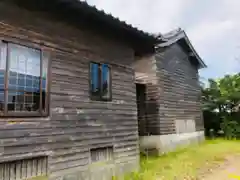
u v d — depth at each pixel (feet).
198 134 52.37
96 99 22.76
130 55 28.14
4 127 15.81
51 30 19.79
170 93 43.86
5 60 16.46
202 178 25.57
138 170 26.50
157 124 39.65
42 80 18.51
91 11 19.95
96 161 22.20
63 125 19.44
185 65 51.26
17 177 16.40
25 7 18.28
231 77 67.31
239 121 63.77
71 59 21.01
